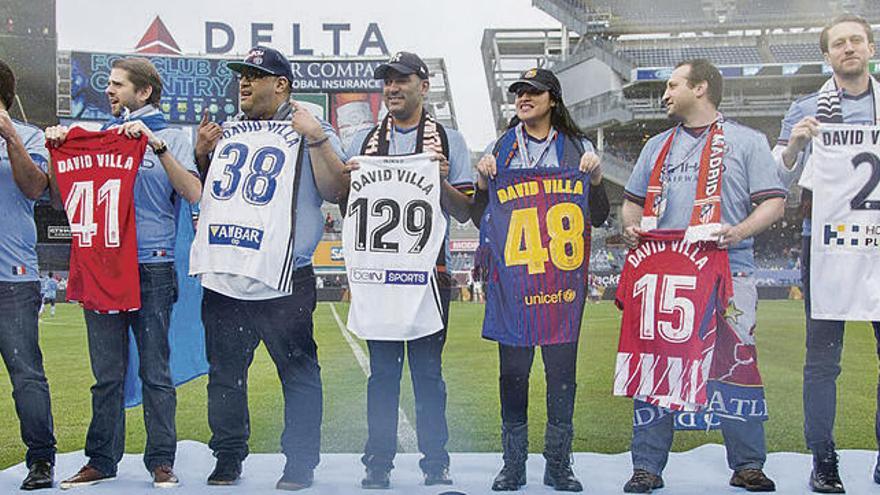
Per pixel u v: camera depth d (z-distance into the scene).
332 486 3.24
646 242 3.25
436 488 3.20
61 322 16.53
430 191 3.29
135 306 3.18
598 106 23.42
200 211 3.31
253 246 3.22
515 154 3.39
